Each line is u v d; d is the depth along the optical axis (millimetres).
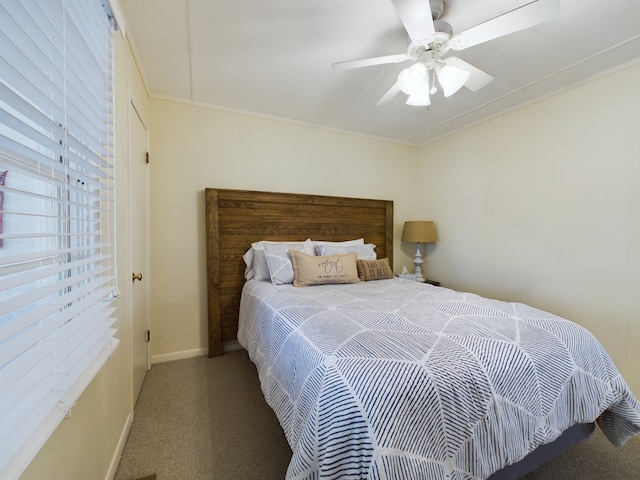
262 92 2326
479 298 1781
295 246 2604
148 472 1311
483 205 2852
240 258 2674
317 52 1802
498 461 945
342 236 3152
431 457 835
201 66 1948
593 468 1329
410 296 1856
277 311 1604
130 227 1681
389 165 3498
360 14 1481
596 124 2018
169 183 2439
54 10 727
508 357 1060
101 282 1043
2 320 713
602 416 1375
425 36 1312
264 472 1318
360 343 1092
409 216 3639
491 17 1496
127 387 1567
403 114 2746
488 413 948
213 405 1826
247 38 1668
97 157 988
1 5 562
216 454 1422
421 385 888
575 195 2137
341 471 796
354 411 832
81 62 911
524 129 2480
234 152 2682
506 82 2135
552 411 1082
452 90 1611
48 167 854
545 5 1067
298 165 2979
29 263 723
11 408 536
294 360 1183
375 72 2037
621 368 1897
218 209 2559
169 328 2463
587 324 2066
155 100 2381
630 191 1855
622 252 1894
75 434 898
